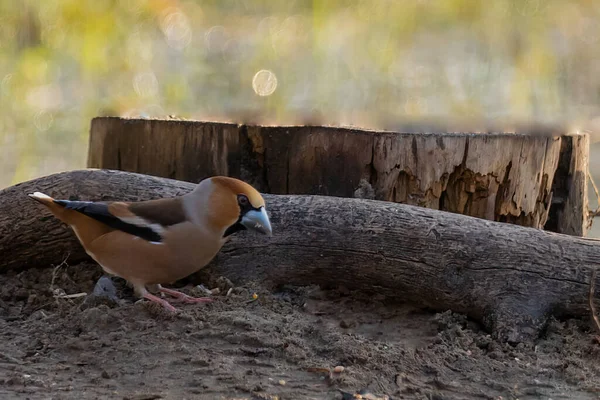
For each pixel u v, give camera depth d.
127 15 29.81
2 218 11.34
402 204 10.98
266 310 10.27
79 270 11.50
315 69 26.22
